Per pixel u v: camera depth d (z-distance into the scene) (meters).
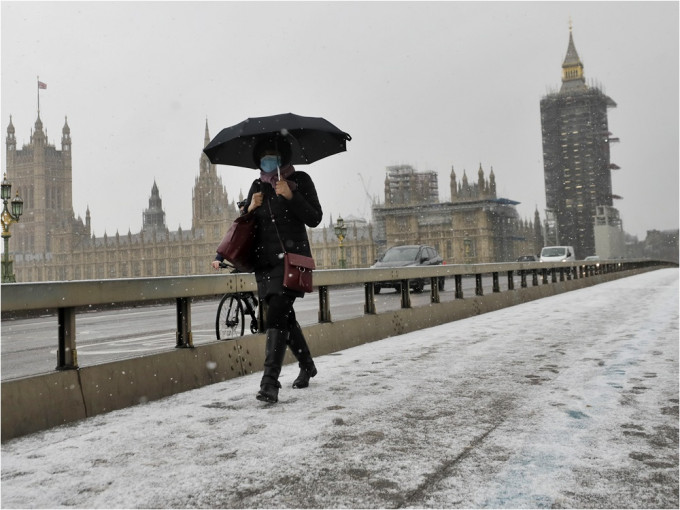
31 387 3.53
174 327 11.55
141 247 122.81
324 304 6.68
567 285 18.88
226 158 4.62
